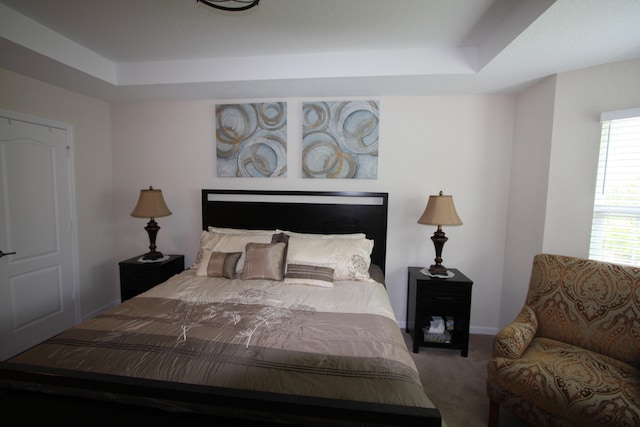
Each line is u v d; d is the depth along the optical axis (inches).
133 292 111.7
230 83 98.0
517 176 102.1
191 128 120.3
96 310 121.1
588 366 59.9
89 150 116.0
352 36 80.7
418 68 87.7
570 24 59.4
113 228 128.1
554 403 54.5
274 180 117.3
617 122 77.4
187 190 122.6
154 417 36.2
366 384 42.3
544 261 79.4
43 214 100.9
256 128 115.8
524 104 99.3
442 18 71.0
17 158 92.6
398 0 64.1
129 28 77.4
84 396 38.5
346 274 90.7
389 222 113.2
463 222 110.1
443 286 95.0
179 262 117.5
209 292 78.7
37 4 66.7
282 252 93.0
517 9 64.9
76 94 109.9
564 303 72.9
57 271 106.2
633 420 48.1
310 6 66.8
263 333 56.4
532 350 67.4
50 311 104.0
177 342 52.5
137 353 48.9
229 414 37.3
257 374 43.9
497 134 106.2
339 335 56.5
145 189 120.1
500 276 110.4
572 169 83.4
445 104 107.7
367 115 110.2
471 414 71.3
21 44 71.5
